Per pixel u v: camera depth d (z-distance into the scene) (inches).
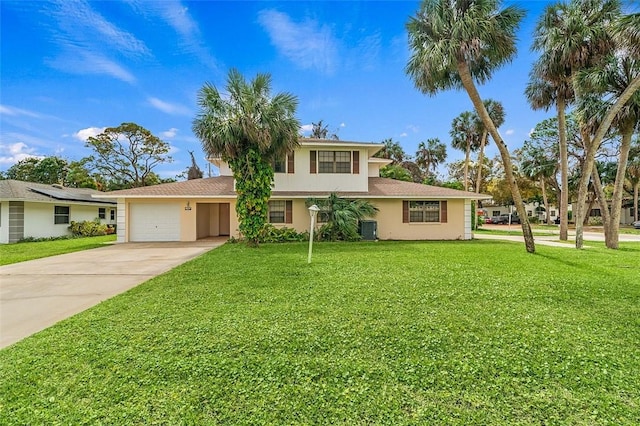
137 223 624.1
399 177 1049.5
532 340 139.4
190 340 140.9
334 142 646.5
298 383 106.6
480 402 95.5
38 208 702.5
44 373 113.7
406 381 107.3
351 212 588.1
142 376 111.3
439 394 99.8
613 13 463.8
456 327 154.9
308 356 125.6
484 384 104.9
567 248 494.0
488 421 87.0
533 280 256.1
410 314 173.9
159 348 133.2
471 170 1646.2
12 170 1353.3
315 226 619.2
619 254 415.5
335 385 105.3
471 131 1197.7
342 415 90.0
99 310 184.1
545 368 114.7
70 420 88.7
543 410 91.5
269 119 468.8
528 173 1221.7
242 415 90.4
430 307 186.4
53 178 1318.9
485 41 406.9
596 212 1614.2
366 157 653.9
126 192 601.9
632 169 1125.7
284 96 489.4
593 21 484.1
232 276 272.4
